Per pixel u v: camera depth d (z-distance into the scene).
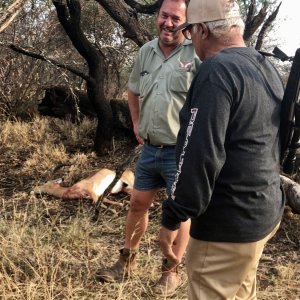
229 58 1.90
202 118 1.82
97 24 10.56
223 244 2.01
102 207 5.02
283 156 2.12
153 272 3.60
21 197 5.29
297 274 3.77
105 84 7.54
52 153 6.94
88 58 7.07
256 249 2.03
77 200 5.19
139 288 3.38
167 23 3.07
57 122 9.05
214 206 1.97
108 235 4.39
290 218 4.68
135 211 3.42
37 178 6.06
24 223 4.26
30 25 9.48
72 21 6.83
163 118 3.11
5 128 8.11
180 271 3.67
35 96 9.72
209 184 1.86
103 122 7.13
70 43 10.12
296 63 1.97
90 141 7.91
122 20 6.42
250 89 1.88
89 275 3.56
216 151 1.83
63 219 4.73
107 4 6.35
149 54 3.25
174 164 3.14
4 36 9.27
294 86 1.98
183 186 1.87
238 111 1.87
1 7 4.74
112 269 3.54
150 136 3.19
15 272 3.33
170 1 3.11
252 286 2.33
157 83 3.16
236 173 1.92
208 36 2.03
